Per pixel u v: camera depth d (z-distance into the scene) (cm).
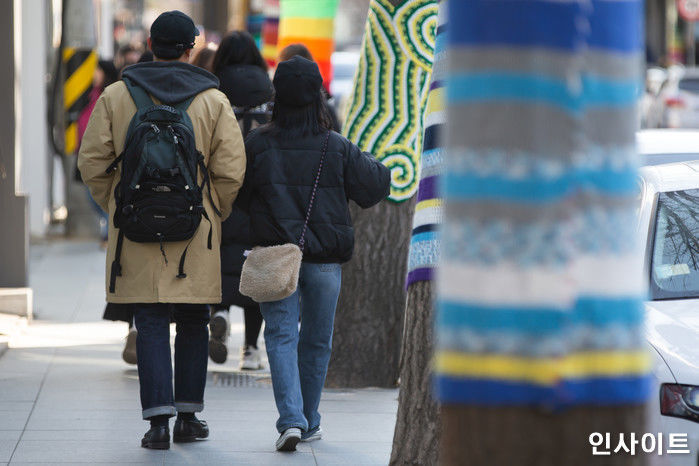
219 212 1491
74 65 4200
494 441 585
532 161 574
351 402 1872
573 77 582
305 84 1488
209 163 1474
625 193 604
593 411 599
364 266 1997
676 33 10050
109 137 1467
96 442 1529
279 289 1430
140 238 1438
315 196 1487
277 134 1502
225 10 9688
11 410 1720
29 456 1447
